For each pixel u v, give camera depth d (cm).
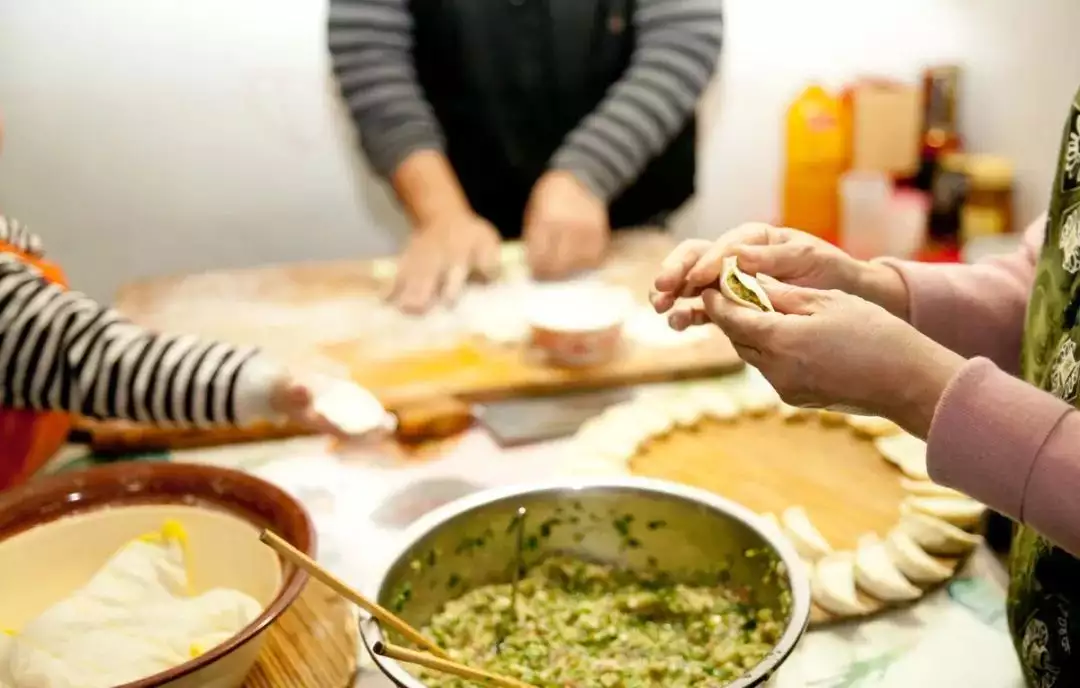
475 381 131
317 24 198
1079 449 59
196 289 166
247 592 85
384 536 101
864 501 103
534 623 84
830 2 208
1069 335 69
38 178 199
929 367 65
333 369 135
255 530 86
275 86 201
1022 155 193
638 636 83
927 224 195
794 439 116
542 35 189
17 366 102
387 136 183
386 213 214
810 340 67
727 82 212
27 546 86
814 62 214
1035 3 184
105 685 73
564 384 131
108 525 89
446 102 195
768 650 76
